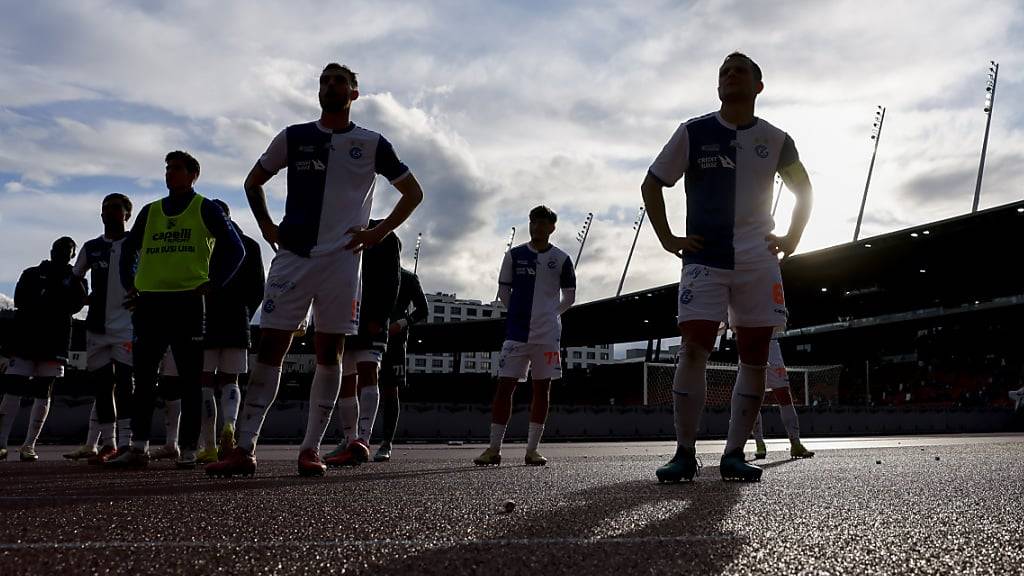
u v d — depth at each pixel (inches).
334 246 145.9
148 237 183.2
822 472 160.4
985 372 1678.2
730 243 133.7
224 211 204.8
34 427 236.8
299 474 147.0
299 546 60.1
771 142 136.5
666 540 63.9
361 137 149.1
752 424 138.7
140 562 53.5
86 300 237.0
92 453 236.4
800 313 1572.3
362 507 87.2
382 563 53.7
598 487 118.0
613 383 1700.3
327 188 146.6
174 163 184.2
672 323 1809.8
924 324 1822.1
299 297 145.1
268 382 145.8
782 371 275.6
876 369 1927.9
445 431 732.7
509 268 234.8
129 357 213.3
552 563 54.1
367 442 214.1
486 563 53.9
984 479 137.6
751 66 137.2
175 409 225.3
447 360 5654.5
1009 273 1165.1
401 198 152.3
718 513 83.0
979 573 52.6
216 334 197.0
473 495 102.6
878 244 1081.4
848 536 67.1
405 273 251.8
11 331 241.8
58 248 248.8
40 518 75.4
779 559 56.1
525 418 784.3
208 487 113.7
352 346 207.0
